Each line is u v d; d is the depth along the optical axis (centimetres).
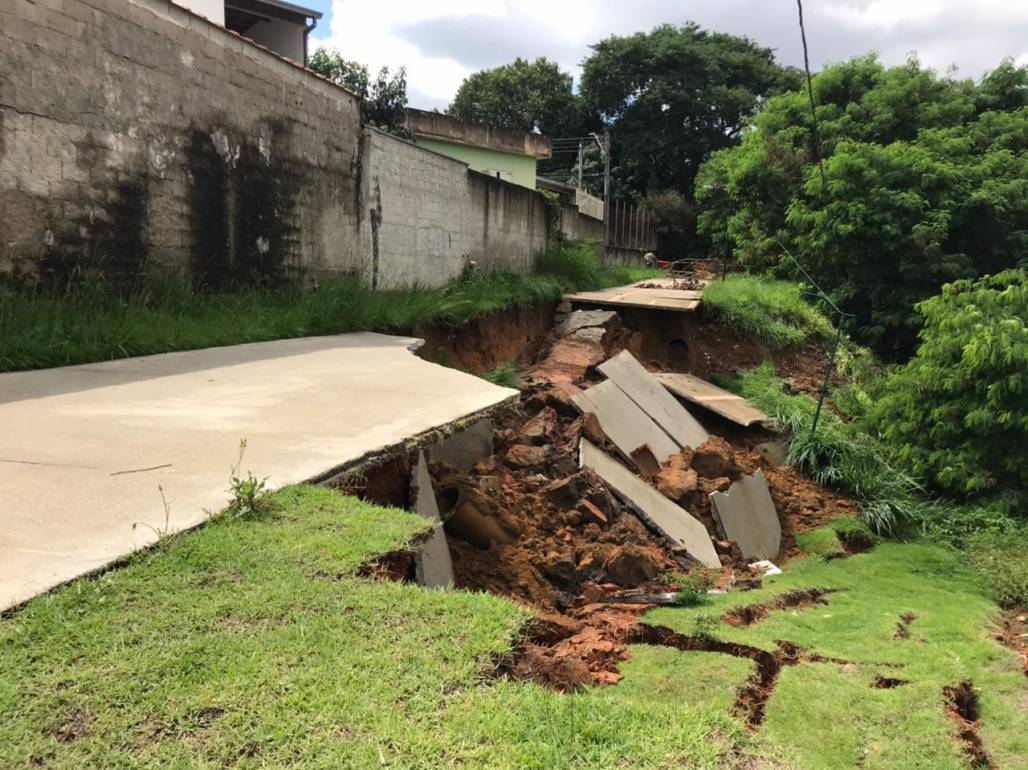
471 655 233
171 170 764
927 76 1845
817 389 1290
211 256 823
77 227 668
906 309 1530
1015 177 1609
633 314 1391
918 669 421
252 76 864
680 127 4066
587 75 4103
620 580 552
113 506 299
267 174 895
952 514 877
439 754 187
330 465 366
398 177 1141
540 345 1287
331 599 255
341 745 186
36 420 419
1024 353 874
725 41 4312
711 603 512
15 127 607
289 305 885
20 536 268
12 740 179
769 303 1455
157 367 600
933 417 950
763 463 946
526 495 605
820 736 323
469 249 1360
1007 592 632
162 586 248
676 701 318
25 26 609
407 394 536
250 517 306
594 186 3822
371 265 1091
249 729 190
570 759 194
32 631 216
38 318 601
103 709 192
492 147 2386
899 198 1513
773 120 1952
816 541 797
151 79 734
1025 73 1944
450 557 448
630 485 723
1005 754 342
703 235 3406
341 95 1020
